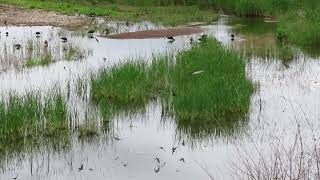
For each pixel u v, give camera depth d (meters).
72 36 24.36
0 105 11.59
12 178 9.37
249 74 16.56
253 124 12.10
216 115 12.62
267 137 11.13
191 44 20.41
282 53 19.98
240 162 9.65
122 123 12.48
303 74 17.00
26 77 16.48
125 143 11.12
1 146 10.96
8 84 15.52
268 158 9.73
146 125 12.37
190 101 12.52
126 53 20.20
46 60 18.77
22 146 11.04
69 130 11.75
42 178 9.35
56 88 13.99
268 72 17.23
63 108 12.14
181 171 9.53
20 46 20.97
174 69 15.22
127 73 14.45
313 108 13.18
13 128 11.30
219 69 14.77
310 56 20.16
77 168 9.79
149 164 9.91
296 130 11.50
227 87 13.00
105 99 14.11
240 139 11.20
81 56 19.58
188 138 11.48
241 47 21.53
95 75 15.23
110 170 9.66
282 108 13.25
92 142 11.20
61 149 10.84
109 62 18.22
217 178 9.12
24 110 11.61
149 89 14.51
